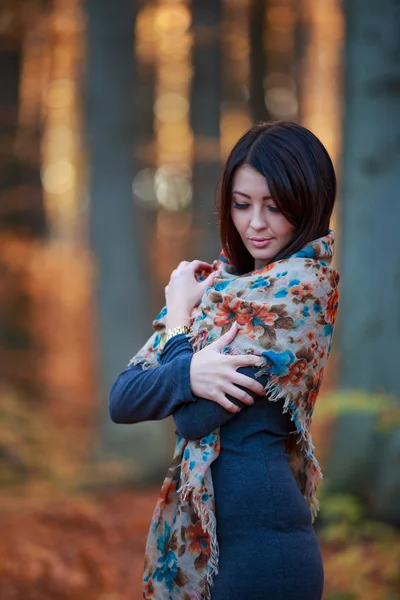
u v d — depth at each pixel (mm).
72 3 18000
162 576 3326
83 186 25562
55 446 15031
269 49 20812
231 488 3170
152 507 11117
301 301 3215
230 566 3129
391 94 8445
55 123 26266
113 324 15273
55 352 20672
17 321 19781
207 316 3342
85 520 9250
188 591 3244
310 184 3258
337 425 8242
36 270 20234
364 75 8523
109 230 15211
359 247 8641
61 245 23328
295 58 21047
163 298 21000
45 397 19500
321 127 22562
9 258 19578
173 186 21594
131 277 15289
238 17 19719
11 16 17688
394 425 7852
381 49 8414
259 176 3266
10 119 19219
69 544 8445
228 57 20531
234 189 3359
